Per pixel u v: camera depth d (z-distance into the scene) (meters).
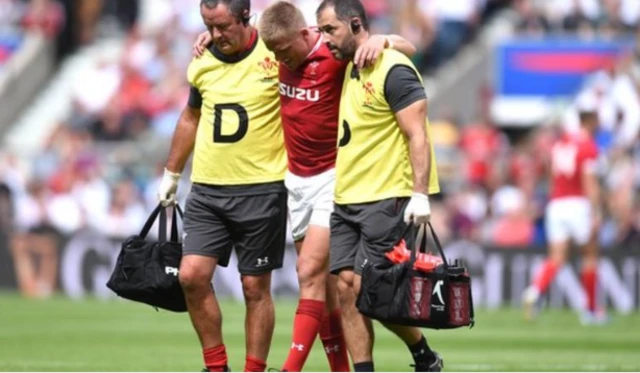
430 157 32.19
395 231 32.56
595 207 62.47
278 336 54.09
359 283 32.91
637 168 82.50
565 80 87.62
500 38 89.94
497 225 80.44
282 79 33.78
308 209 34.22
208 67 33.97
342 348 35.56
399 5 96.88
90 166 88.31
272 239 34.22
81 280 80.56
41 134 100.69
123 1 108.50
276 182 34.16
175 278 34.09
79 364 41.84
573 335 55.53
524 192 80.31
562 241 63.06
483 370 40.69
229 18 33.19
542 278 63.09
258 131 33.94
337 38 32.72
